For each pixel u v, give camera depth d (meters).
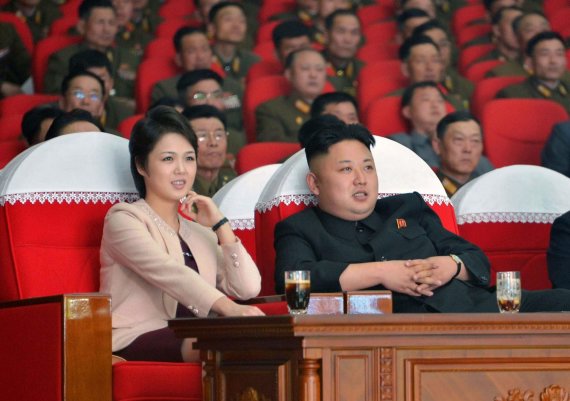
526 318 5.58
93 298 6.55
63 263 7.56
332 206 7.55
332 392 5.34
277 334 5.44
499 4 19.69
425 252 7.55
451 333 5.51
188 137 7.57
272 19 20.05
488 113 14.73
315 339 5.34
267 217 8.05
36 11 18.91
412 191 8.27
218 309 6.92
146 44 18.94
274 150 13.67
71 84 14.38
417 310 7.20
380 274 7.01
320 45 18.86
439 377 5.52
